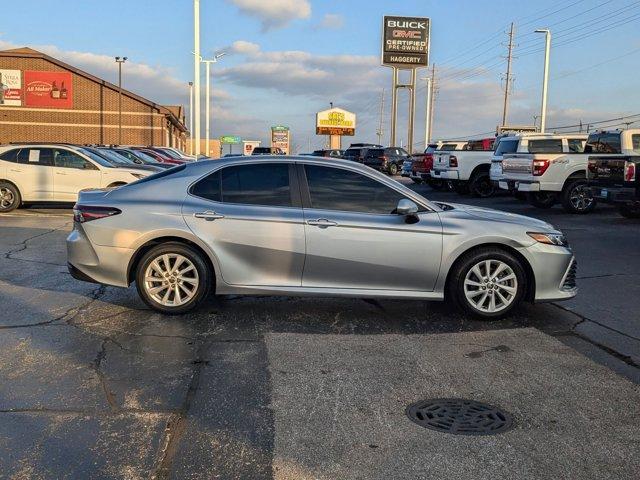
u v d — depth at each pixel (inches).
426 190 986.1
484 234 236.2
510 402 166.1
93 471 130.0
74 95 1994.3
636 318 247.4
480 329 231.1
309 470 131.0
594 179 541.6
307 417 155.8
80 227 244.7
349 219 235.6
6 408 159.2
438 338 219.6
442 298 240.4
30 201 594.9
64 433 146.3
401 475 129.4
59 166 592.1
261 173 244.8
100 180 592.1
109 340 212.7
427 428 150.5
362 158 1569.9
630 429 150.9
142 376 181.3
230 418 154.9
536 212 641.0
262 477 128.2
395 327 232.1
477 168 828.0
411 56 2345.0
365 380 179.9
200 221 236.8
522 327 233.9
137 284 242.4
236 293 239.0
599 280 317.4
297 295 238.1
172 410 159.2
